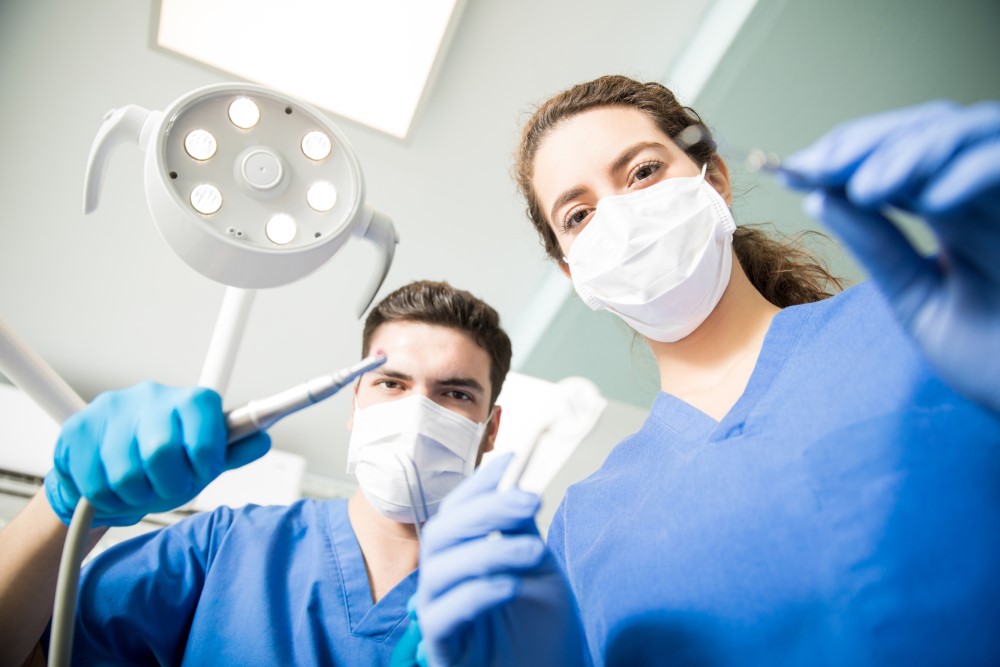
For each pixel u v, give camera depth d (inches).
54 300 73.2
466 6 57.1
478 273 73.4
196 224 20.9
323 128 22.9
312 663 29.9
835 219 16.1
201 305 73.5
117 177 64.5
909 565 18.4
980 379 15.9
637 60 61.7
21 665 24.8
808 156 15.8
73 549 19.1
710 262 29.0
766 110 64.4
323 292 72.9
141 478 19.2
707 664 20.0
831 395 22.6
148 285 72.2
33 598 24.2
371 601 33.1
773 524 20.8
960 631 17.3
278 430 81.4
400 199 68.1
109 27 57.6
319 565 34.0
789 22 59.5
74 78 59.9
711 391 28.9
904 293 16.7
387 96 59.7
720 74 61.7
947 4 60.0
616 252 29.5
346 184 23.1
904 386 21.2
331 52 56.7
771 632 19.3
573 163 32.5
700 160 33.6
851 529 19.5
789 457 21.9
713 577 21.0
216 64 57.9
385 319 40.1
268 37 55.9
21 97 60.7
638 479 27.9
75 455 19.8
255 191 22.0
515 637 20.1
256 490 70.9
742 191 64.2
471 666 20.0
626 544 24.5
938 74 64.2
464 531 19.0
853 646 18.1
